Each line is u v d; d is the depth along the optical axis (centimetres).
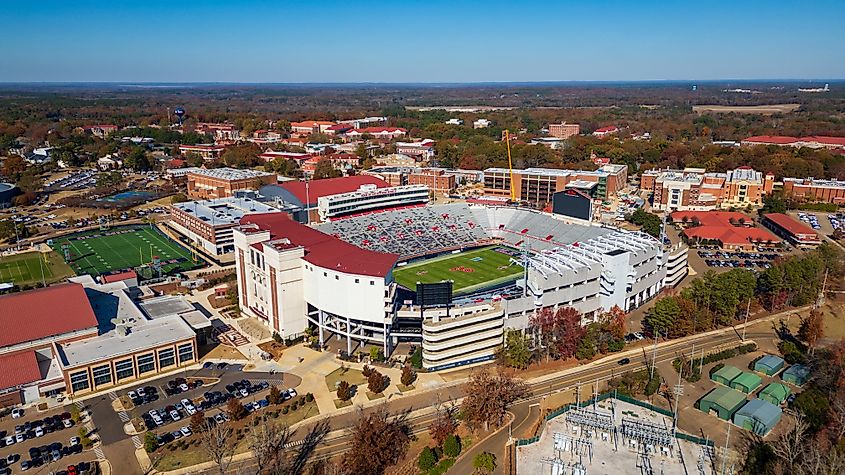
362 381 17262
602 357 18800
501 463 13688
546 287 19662
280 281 19312
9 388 15775
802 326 19725
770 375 17638
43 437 14550
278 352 19112
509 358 17812
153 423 15050
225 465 13462
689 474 13238
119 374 17038
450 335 17700
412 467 13538
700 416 15600
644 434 14275
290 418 15425
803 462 12412
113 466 13500
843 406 14412
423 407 15962
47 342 17200
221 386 16988
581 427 14938
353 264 18988
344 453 13962
